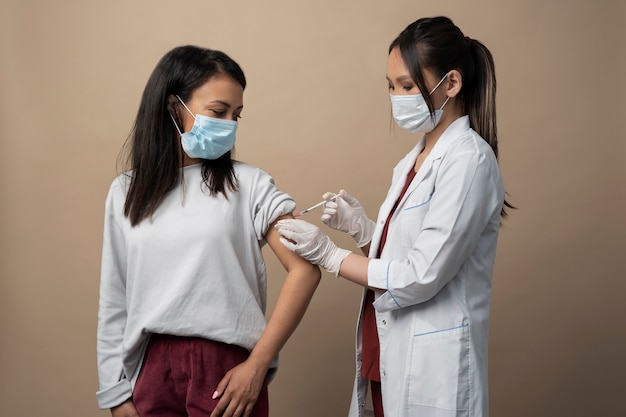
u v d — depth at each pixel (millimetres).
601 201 2586
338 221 1941
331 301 2607
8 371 2674
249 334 1572
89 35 2584
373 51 2566
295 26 2572
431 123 1679
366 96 2574
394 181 1899
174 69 1603
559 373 2617
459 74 1637
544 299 2609
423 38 1610
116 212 1679
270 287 2611
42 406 2676
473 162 1581
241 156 2604
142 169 1608
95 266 2637
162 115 1608
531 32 2564
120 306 1695
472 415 1611
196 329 1525
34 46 2590
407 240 1677
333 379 2621
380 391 1842
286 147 2598
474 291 1666
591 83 2568
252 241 1620
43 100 2605
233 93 1586
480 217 1587
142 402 1587
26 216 2637
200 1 2570
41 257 2646
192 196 1594
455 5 2557
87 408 2668
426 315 1638
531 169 2590
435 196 1601
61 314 2650
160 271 1565
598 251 2594
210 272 1537
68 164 2619
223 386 1536
